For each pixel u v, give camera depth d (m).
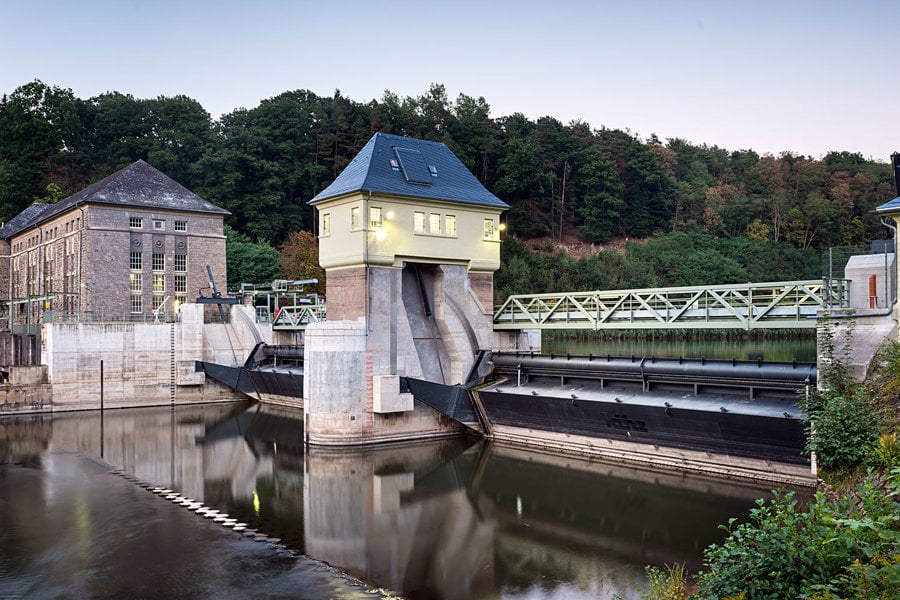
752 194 141.00
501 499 27.03
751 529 10.95
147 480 31.05
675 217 132.38
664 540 21.64
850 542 9.43
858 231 129.62
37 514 25.53
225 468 33.47
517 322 39.94
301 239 90.56
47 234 75.75
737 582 10.36
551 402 33.94
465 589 18.25
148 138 105.44
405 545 21.83
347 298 37.84
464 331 39.84
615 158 137.12
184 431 44.62
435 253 38.78
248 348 58.38
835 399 19.66
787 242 129.25
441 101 129.50
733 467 28.31
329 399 36.50
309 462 34.19
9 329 66.31
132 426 46.56
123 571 19.72
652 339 91.88
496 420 37.97
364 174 37.12
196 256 71.44
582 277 100.25
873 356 21.02
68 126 104.12
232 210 98.31
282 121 108.75
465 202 39.47
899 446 15.77
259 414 51.22
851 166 149.25
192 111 108.75
